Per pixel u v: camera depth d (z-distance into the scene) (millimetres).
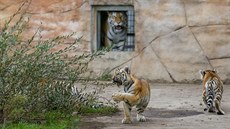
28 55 10539
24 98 10430
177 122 11242
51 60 10734
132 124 10938
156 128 10539
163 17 17656
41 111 10953
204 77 12883
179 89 16219
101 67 17844
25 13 16766
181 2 17547
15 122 10477
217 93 12422
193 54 17531
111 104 12867
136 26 17875
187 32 17547
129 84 10945
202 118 11758
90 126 10664
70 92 11305
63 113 11195
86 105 12133
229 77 17375
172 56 17656
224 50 17391
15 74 10273
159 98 14617
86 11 18156
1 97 10250
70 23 18172
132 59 17891
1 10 18281
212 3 17406
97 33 18297
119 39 18453
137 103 10930
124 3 18047
